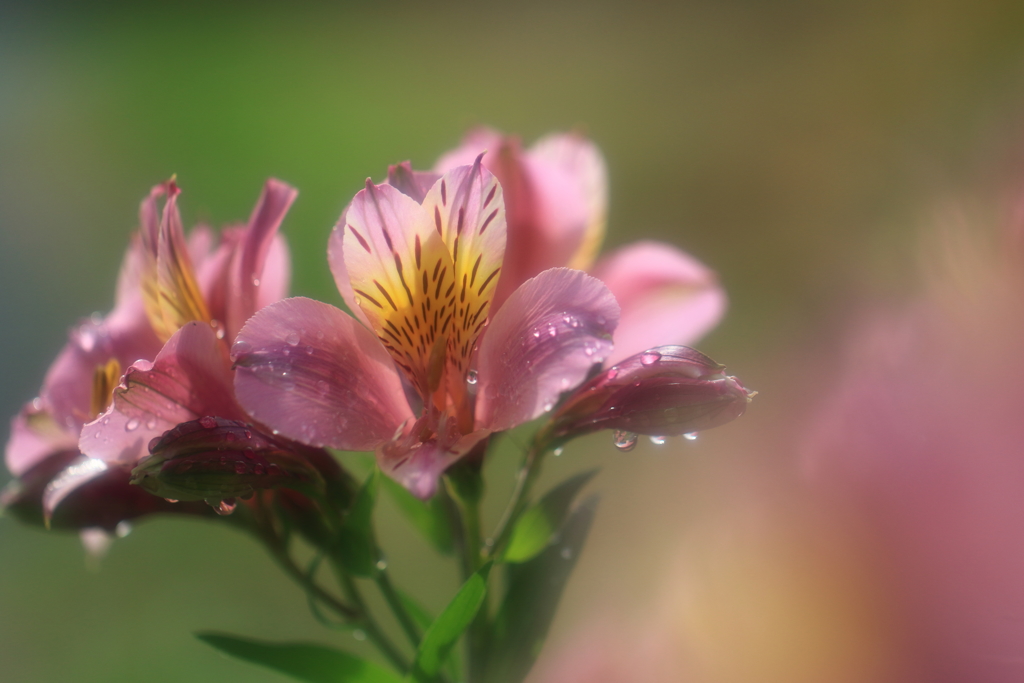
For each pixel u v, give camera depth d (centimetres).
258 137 204
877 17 175
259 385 34
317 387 35
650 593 36
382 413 35
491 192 35
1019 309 32
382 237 35
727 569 32
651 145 171
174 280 37
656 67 221
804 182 128
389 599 38
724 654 31
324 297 106
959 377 31
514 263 39
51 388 39
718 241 122
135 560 89
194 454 35
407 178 36
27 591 85
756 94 180
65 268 148
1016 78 38
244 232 37
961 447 31
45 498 37
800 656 31
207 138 205
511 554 37
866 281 43
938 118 106
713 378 35
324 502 36
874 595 31
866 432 31
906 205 52
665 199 144
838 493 31
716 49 219
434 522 39
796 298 90
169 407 35
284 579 83
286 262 38
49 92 244
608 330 34
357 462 40
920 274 33
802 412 39
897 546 31
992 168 34
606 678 34
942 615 31
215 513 38
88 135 210
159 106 231
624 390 35
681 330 40
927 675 30
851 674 31
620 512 62
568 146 42
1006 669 30
